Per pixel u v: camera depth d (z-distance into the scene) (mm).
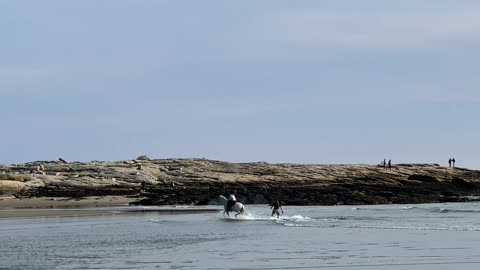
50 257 37344
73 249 41656
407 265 32031
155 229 59250
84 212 91500
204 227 61719
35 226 63438
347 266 32125
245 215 78312
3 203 118438
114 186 142750
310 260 34688
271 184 145250
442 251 37719
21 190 137250
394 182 144875
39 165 170750
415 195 131000
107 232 55844
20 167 171625
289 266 32500
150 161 184500
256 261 34562
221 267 32375
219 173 167875
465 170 180125
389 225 61094
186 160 186750
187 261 34875
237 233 54031
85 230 58219
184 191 130875
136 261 35094
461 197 128250
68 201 123625
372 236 49000
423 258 34594
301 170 176250
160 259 35906
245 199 122625
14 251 40781
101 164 175000
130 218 77062
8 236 52000
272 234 52500
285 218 76000
